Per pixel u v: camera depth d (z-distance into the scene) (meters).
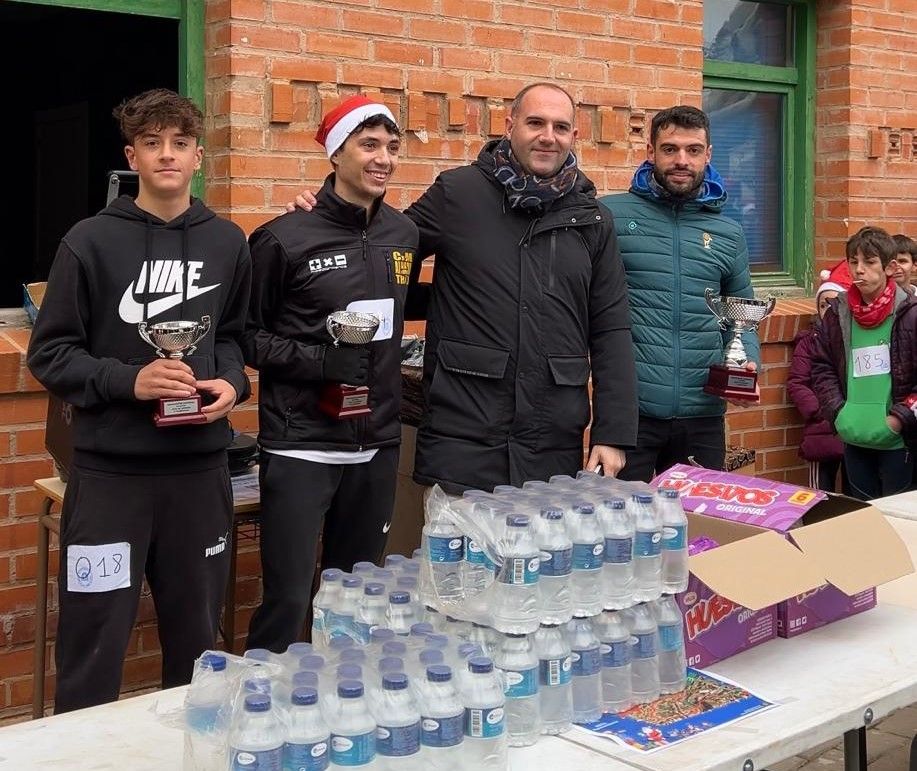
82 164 5.52
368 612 2.08
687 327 3.88
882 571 2.45
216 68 4.03
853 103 5.94
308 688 1.67
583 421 3.52
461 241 3.46
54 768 1.85
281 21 4.04
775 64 6.04
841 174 6.00
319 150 4.18
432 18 4.39
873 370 4.90
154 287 2.82
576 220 3.49
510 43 4.61
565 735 1.99
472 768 1.76
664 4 5.06
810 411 5.45
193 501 2.89
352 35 4.20
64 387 2.74
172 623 2.96
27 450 3.76
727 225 3.99
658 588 2.16
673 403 3.88
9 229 5.90
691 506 2.60
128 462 2.80
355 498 3.37
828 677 2.28
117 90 5.09
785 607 2.48
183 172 2.83
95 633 2.84
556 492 2.26
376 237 3.31
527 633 1.96
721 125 5.89
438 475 3.43
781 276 6.14
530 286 3.43
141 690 4.03
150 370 2.70
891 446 4.88
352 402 3.19
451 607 2.03
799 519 2.57
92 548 2.80
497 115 4.59
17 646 3.81
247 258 3.03
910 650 2.43
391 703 1.69
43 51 5.66
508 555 1.94
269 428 3.26
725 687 2.21
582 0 4.80
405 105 4.36
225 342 3.05
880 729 3.96
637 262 3.86
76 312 2.77
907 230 6.15
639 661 2.13
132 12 3.97
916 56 6.13
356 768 1.66
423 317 3.76
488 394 3.42
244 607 4.22
